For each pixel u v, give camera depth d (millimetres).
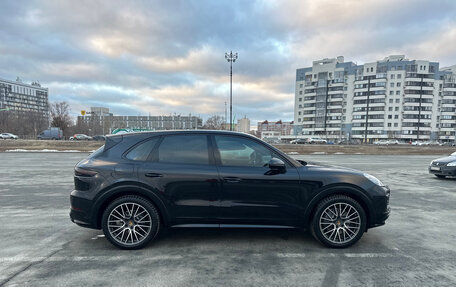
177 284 2580
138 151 3484
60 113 63219
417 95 76125
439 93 77938
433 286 2604
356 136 81562
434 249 3520
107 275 2736
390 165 15570
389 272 2869
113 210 3338
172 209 3355
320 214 3439
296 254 3293
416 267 2994
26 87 116125
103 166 3352
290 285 2592
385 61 80625
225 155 3496
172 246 3500
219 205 3369
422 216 5086
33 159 17062
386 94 77938
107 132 80438
